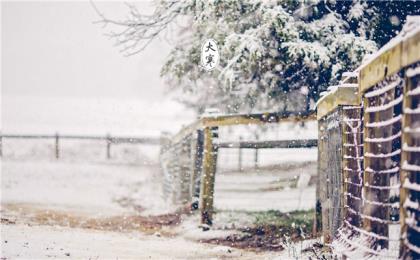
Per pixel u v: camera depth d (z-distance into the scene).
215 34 11.20
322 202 8.25
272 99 13.01
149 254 8.60
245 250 9.12
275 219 11.32
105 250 8.73
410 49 4.57
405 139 4.80
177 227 11.78
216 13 11.05
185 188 14.34
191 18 12.62
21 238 9.22
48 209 14.26
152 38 11.91
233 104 14.52
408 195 4.73
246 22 11.09
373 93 5.88
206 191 11.21
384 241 5.76
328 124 7.92
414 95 4.70
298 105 13.17
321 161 8.50
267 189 14.36
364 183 6.12
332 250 7.11
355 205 6.71
